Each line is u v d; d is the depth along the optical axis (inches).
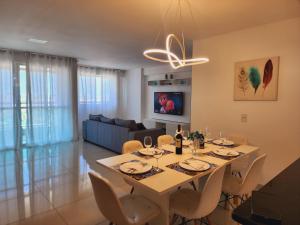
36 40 159.2
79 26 127.0
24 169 150.8
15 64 198.4
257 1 92.0
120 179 133.4
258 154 125.2
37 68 210.1
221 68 140.1
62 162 167.0
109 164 78.5
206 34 139.2
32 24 124.3
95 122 222.8
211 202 68.9
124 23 120.6
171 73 264.2
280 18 111.3
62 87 227.8
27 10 104.8
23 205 102.3
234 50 133.2
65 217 92.7
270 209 35.1
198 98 153.8
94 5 98.3
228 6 97.2
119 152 191.0
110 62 252.5
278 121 117.9
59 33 141.4
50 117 221.6
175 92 259.9
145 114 306.7
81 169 151.6
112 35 143.9
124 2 94.7
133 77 309.6
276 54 116.8
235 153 92.2
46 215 94.2
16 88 200.2
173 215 82.6
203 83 150.3
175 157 87.4
